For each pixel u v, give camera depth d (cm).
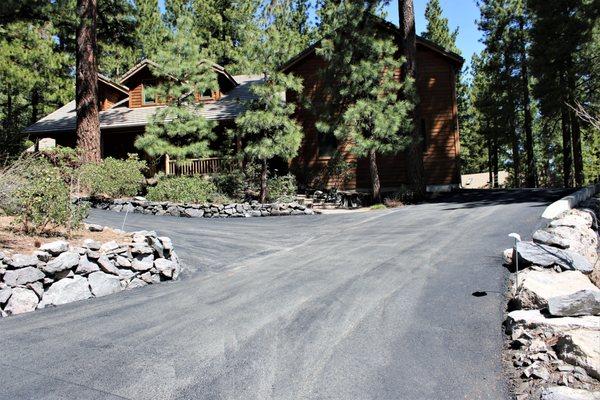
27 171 830
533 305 418
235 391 319
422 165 1619
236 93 2161
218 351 388
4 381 340
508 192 1540
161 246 718
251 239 963
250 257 800
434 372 334
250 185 1655
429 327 413
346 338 402
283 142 1439
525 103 2552
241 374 344
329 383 326
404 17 1645
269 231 1070
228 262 770
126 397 314
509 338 380
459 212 1100
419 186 1594
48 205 702
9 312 525
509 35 2491
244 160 1719
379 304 482
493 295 481
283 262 734
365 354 368
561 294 417
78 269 604
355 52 1540
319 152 1861
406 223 1012
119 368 359
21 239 654
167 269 688
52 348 405
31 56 1630
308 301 511
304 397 309
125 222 1141
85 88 1617
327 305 493
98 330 453
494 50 2600
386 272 605
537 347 341
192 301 548
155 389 324
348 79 1489
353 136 1448
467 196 1539
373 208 1463
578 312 371
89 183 1434
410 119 1508
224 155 1747
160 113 1634
